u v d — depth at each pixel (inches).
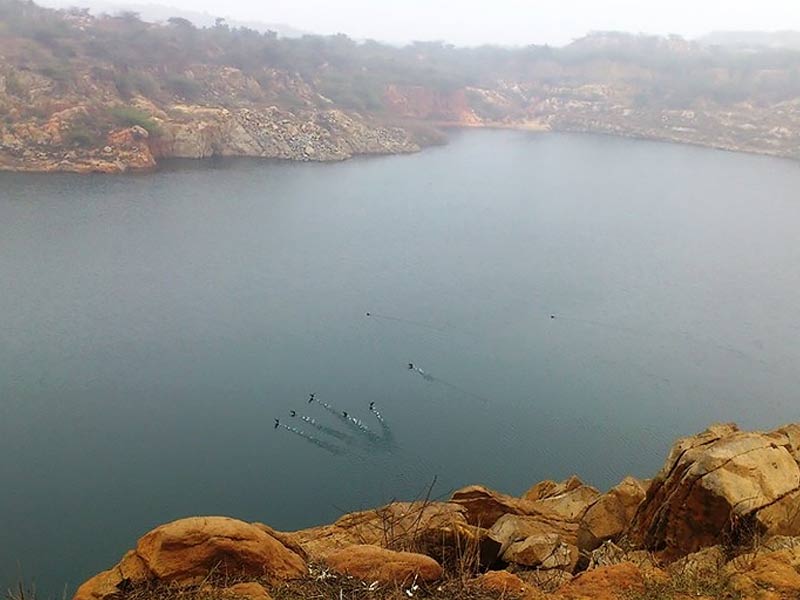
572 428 1206.3
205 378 1325.0
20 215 2365.9
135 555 235.3
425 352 1496.1
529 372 1419.8
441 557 310.7
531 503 446.0
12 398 1202.6
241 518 912.9
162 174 3186.5
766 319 1795.0
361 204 2886.3
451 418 1211.9
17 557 825.5
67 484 976.9
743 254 2396.7
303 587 229.3
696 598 232.7
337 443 1109.7
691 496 324.5
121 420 1156.5
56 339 1453.0
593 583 243.6
